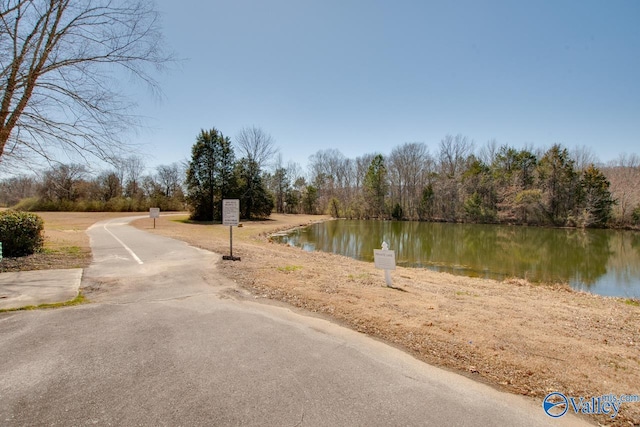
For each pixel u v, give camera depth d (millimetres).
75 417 2408
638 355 3834
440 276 10789
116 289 6152
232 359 3395
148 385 2863
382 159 58219
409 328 4340
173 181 66938
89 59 8180
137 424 2340
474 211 47812
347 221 51344
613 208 39438
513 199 45250
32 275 6945
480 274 13789
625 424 2533
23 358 3328
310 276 7652
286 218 50281
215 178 42969
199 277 7207
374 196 56750
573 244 25469
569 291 9750
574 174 42938
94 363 3250
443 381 3061
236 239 19125
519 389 2975
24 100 7594
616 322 5332
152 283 6633
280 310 5090
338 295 5938
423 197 53062
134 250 11078
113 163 8930
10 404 2549
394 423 2410
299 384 2934
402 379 3074
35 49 7645
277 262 9656
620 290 11664
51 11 7711
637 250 22516
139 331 4113
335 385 2932
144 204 54531
